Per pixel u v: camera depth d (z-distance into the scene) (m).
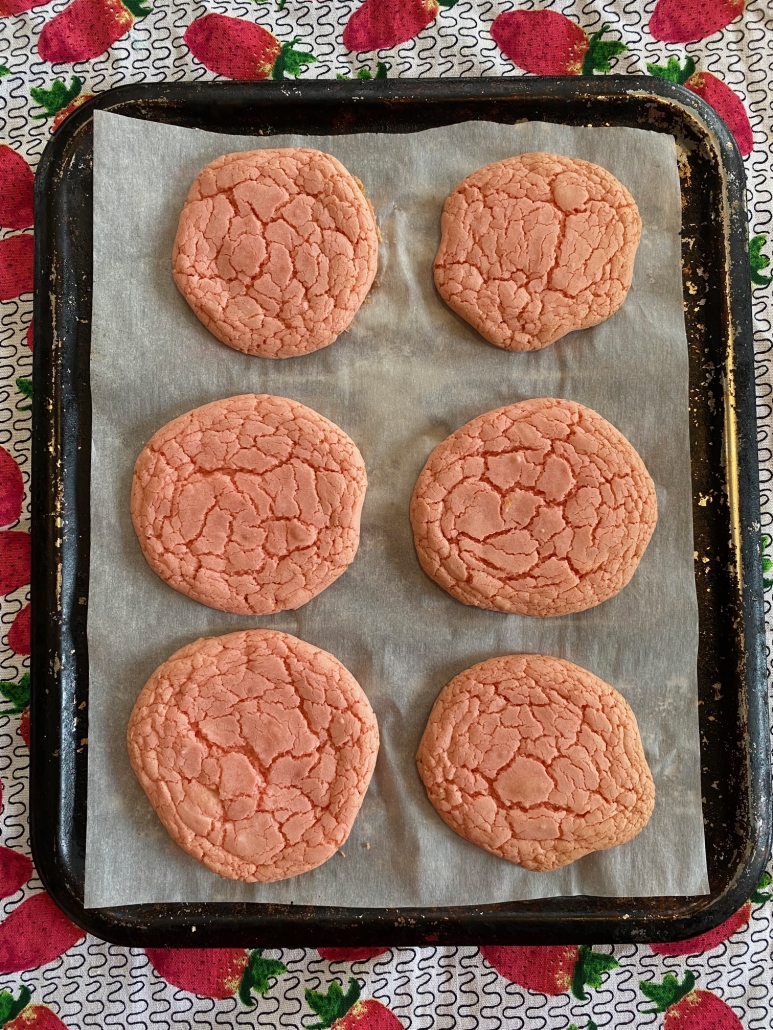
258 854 0.28
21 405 0.32
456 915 0.29
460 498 0.30
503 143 0.31
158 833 0.29
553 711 0.29
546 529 0.29
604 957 0.31
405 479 0.30
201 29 0.33
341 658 0.30
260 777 0.29
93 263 0.30
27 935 0.30
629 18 0.33
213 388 0.30
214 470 0.30
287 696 0.29
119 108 0.30
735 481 0.30
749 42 0.33
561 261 0.30
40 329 0.30
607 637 0.30
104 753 0.29
